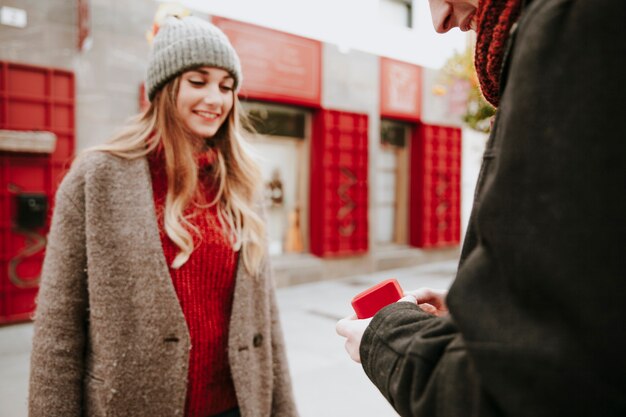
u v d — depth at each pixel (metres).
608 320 0.44
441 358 0.58
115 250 1.29
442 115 10.41
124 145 1.40
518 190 0.50
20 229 5.77
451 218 10.83
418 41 9.74
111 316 1.26
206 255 1.41
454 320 0.54
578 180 0.46
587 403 0.44
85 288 1.32
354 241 8.94
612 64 0.46
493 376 0.49
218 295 1.45
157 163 1.47
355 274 8.95
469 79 4.23
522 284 0.49
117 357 1.25
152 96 1.47
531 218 0.49
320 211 8.44
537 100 0.50
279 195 8.20
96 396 1.28
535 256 0.48
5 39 5.47
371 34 8.94
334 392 3.91
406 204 10.36
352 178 8.83
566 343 0.45
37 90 5.68
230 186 1.55
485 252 0.54
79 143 5.93
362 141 8.91
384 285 0.83
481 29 0.67
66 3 5.79
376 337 0.69
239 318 1.44
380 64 9.15
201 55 1.42
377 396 3.84
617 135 0.46
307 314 6.30
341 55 8.49
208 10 6.81
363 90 8.89
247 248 1.50
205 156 1.54
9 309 5.72
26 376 4.16
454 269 9.86
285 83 7.70
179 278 1.37
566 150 0.47
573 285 0.45
